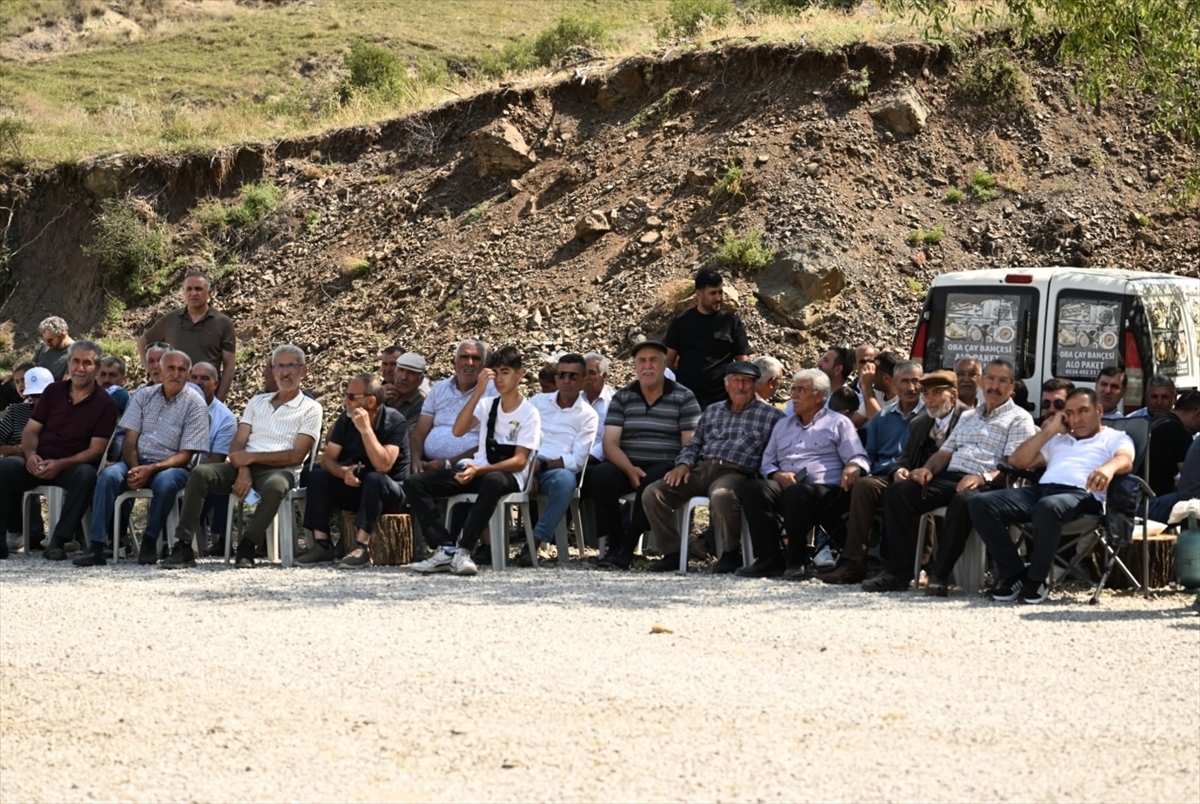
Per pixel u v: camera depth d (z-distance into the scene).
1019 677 6.25
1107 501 8.50
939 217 18.95
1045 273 11.58
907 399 10.16
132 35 47.44
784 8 26.52
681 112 21.41
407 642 7.11
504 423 10.28
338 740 5.43
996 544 8.54
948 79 20.45
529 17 48.19
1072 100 20.20
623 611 8.02
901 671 6.37
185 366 11.18
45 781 5.09
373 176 23.72
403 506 10.73
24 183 26.08
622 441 10.70
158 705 5.99
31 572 10.14
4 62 44.62
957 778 4.87
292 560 10.58
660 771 4.97
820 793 4.73
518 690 6.06
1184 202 18.05
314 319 21.12
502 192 21.77
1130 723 5.50
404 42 44.78
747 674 6.32
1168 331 11.56
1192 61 13.54
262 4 50.69
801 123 19.97
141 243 24.16
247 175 25.08
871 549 10.27
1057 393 8.91
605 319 18.34
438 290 20.25
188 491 10.57
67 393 11.26
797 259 17.83
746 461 10.12
